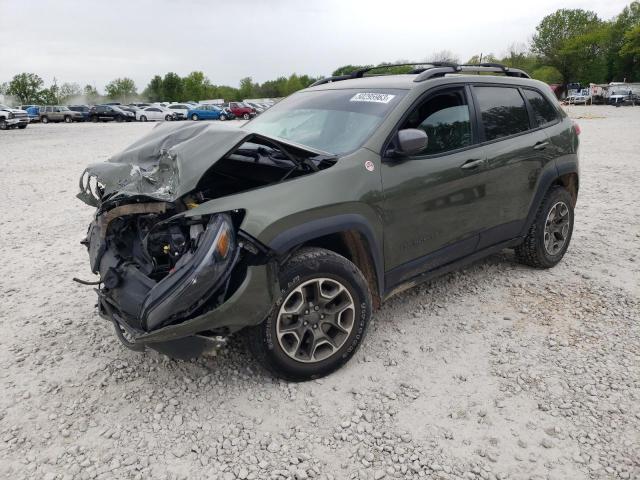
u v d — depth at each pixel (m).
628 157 12.40
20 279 5.15
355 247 3.46
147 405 3.16
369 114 3.79
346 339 3.38
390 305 4.41
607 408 3.09
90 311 4.41
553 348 3.72
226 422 3.00
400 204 3.56
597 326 4.02
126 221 3.26
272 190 3.10
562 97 69.69
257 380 3.38
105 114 45.06
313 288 3.22
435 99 3.95
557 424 2.96
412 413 3.07
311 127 3.98
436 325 4.07
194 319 2.82
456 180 3.89
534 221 4.80
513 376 3.40
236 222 3.06
